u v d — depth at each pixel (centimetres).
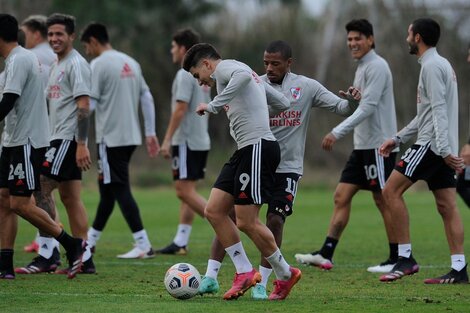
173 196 8325
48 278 3131
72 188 3306
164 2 12369
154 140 4122
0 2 11175
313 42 12450
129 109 3819
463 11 10956
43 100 3045
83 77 3247
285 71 2888
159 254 4038
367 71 3388
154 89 12156
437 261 3756
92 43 3838
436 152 3022
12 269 3105
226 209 2575
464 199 4078
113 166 3816
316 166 10912
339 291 2850
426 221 5784
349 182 3516
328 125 10900
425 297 2703
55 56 3712
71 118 3288
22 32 3669
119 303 2517
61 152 3266
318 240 4734
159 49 12188
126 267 3522
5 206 3075
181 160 3988
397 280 3131
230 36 12775
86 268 3288
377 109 3444
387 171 3462
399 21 10944
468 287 2942
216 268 2680
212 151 11600
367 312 2366
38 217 3038
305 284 3041
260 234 2536
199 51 2580
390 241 3434
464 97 10712
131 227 3872
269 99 2667
